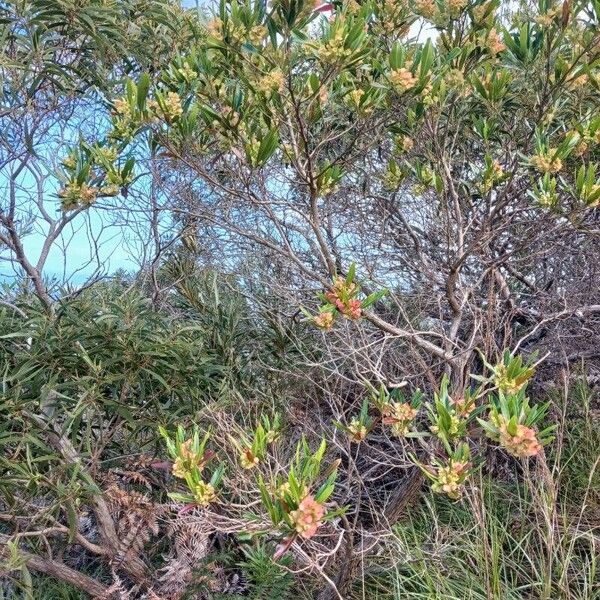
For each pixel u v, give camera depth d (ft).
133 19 8.24
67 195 5.80
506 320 7.16
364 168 7.39
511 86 6.46
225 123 5.08
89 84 7.68
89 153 6.02
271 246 5.72
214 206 7.45
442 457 5.05
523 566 6.50
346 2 5.81
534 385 8.40
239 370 7.82
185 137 5.16
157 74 8.09
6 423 5.31
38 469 5.73
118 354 5.95
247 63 4.87
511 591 5.87
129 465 6.32
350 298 4.76
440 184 6.41
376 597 6.20
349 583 5.79
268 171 7.13
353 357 5.87
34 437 5.33
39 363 5.73
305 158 5.89
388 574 6.56
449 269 6.11
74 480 5.35
